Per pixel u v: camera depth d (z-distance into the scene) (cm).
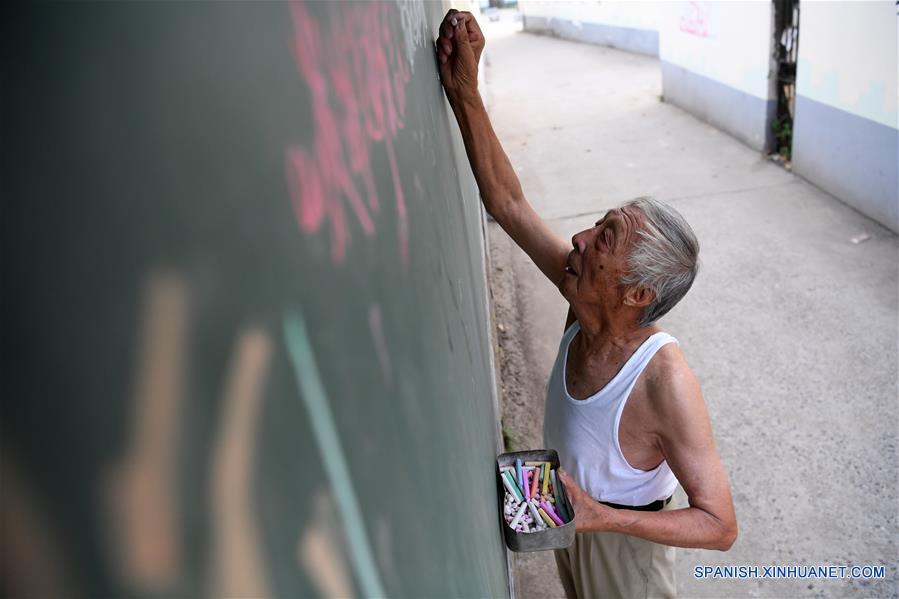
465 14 192
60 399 29
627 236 163
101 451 30
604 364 182
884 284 473
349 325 61
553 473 180
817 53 600
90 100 32
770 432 367
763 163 725
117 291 32
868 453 345
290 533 42
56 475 28
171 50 39
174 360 35
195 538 34
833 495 327
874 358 405
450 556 88
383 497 62
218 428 37
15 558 27
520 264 582
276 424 43
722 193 666
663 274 161
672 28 956
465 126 205
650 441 177
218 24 45
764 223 588
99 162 32
